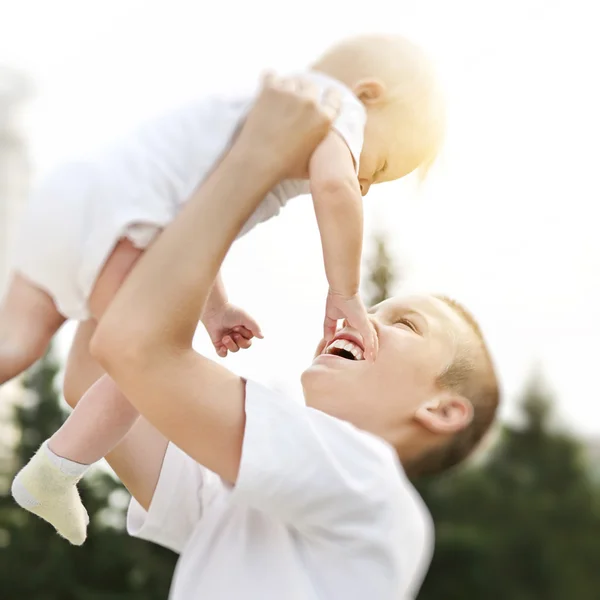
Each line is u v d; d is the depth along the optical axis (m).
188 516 3.89
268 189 3.27
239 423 3.27
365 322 3.47
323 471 3.30
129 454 3.92
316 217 3.35
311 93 3.36
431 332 4.04
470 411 4.03
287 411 3.33
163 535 3.92
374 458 3.45
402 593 3.46
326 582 3.41
